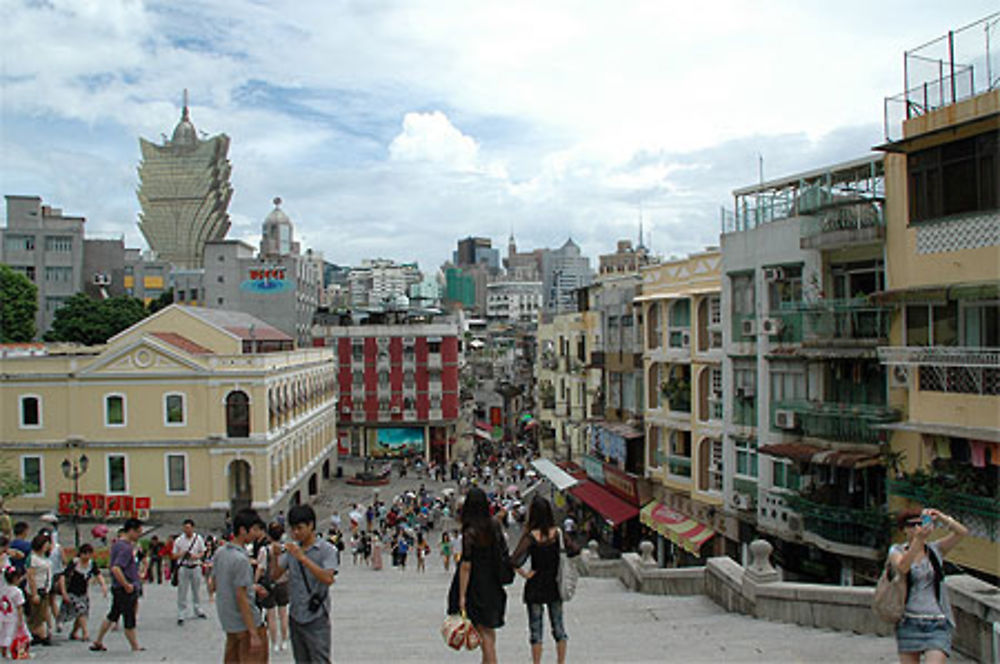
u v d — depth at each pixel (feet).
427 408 242.58
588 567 85.87
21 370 144.87
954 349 59.47
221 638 49.57
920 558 28.66
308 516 31.09
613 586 71.26
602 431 121.29
